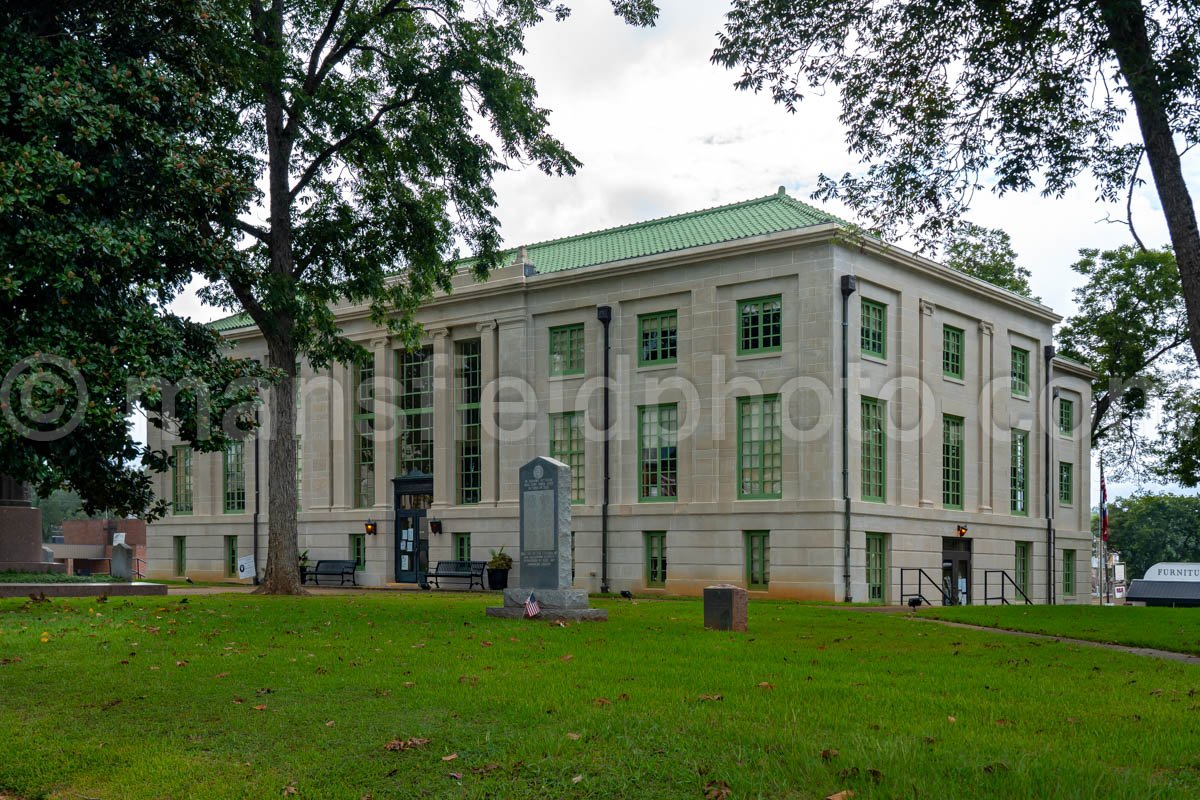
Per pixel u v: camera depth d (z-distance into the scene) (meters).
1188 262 14.27
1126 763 7.55
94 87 13.98
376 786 7.51
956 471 36.50
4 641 14.10
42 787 7.92
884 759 7.39
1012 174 17.34
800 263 31.33
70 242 12.83
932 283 35.12
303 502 42.72
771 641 14.91
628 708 9.15
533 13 24.94
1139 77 14.12
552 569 18.50
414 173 26.20
